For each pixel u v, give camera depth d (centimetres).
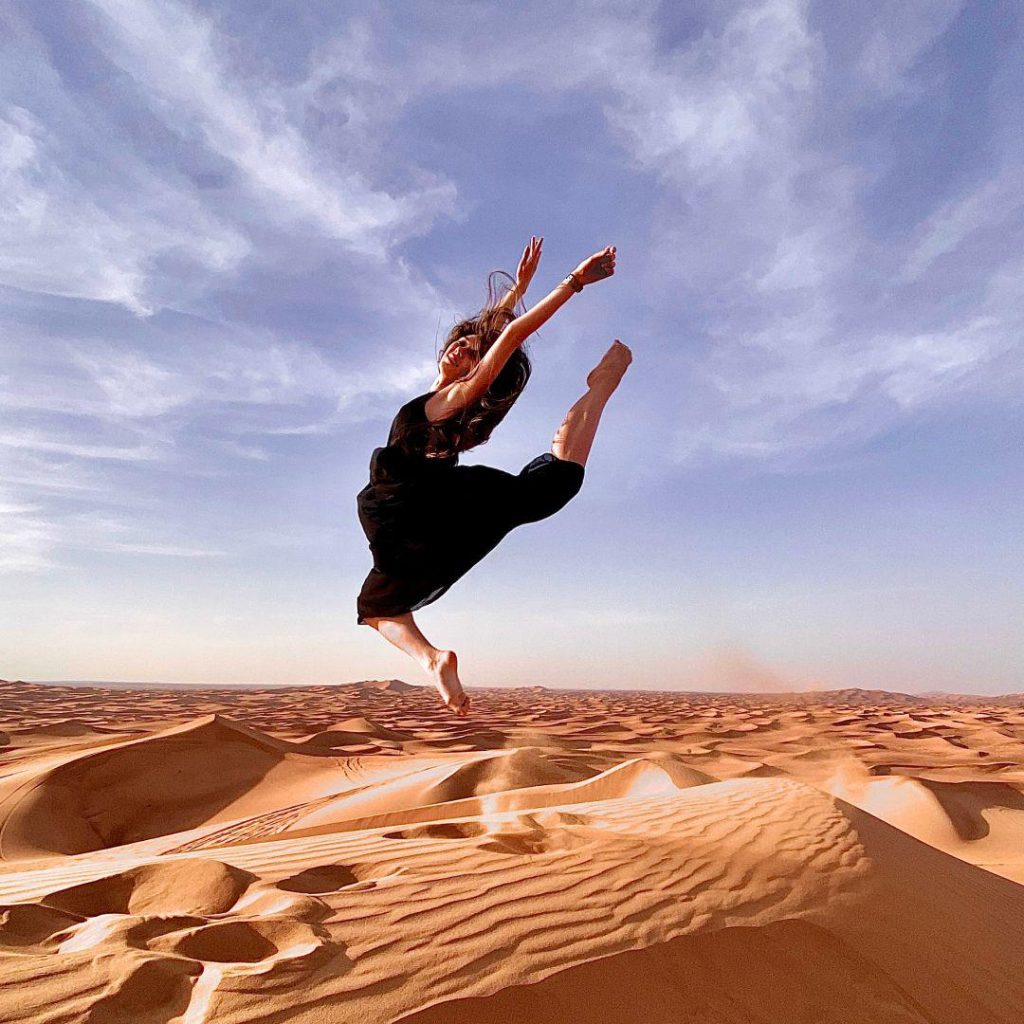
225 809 2333
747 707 12506
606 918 350
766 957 353
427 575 279
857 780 2538
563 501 283
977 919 495
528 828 522
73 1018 218
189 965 257
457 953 298
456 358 290
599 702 14575
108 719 6119
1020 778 3014
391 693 17738
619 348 316
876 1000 351
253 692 17212
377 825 1466
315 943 285
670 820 576
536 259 304
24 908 295
